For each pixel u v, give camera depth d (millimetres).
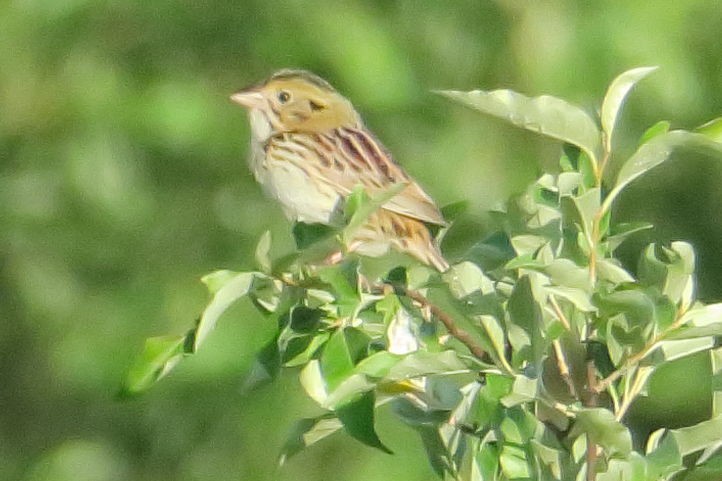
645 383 5672
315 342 5410
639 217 13523
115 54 13289
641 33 12719
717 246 13508
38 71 13250
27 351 13680
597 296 5289
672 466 5344
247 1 13047
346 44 12594
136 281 13273
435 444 5695
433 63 13016
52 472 13078
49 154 13172
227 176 13250
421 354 5172
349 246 5457
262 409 12320
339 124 8531
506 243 6004
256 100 8578
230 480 12359
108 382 12961
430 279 5426
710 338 5477
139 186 13227
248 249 13211
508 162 12961
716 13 13086
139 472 12875
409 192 7816
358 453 12125
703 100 13148
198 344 5453
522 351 5320
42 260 13438
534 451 5422
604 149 5473
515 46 12867
